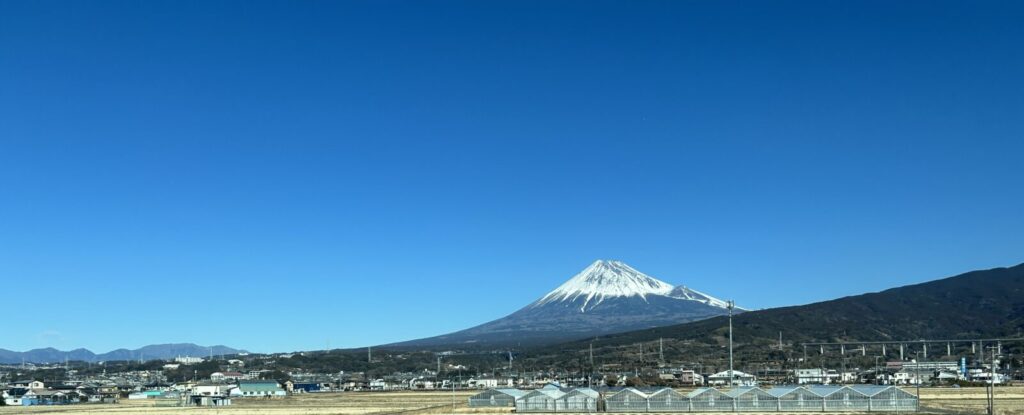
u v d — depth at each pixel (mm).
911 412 171125
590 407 193375
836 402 179000
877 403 177250
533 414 189625
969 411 170750
